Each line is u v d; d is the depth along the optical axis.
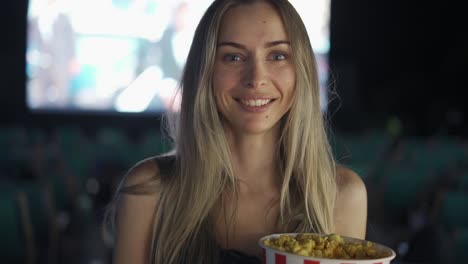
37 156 5.07
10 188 3.11
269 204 1.30
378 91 13.57
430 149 7.33
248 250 1.27
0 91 11.66
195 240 1.22
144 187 1.26
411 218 4.31
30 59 11.30
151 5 11.02
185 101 1.28
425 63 13.66
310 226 1.26
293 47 1.22
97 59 11.16
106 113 11.33
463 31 13.47
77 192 4.20
